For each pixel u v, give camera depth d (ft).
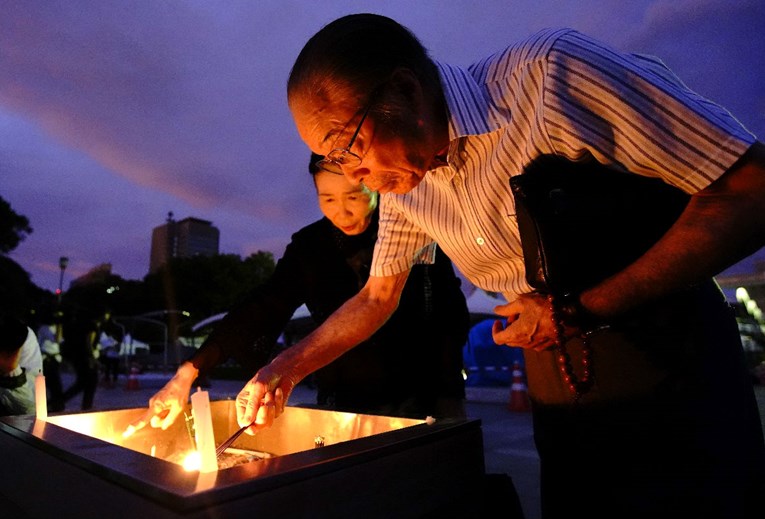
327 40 2.19
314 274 4.80
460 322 4.74
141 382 38.68
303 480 1.64
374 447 1.92
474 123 2.47
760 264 22.12
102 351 36.55
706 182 1.95
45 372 12.73
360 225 4.40
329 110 2.15
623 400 2.46
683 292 2.39
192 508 1.37
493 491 2.76
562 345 2.28
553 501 2.87
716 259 1.93
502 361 28.40
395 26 2.33
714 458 2.26
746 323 21.42
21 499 2.12
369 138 2.18
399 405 4.38
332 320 3.37
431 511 2.10
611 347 2.48
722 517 2.22
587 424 2.61
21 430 2.32
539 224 2.27
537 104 2.36
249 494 1.49
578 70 2.19
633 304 2.11
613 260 2.30
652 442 2.39
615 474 2.52
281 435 3.45
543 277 2.33
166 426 3.51
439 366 4.56
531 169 2.43
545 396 2.89
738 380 2.40
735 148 1.87
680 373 2.35
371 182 2.39
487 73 2.66
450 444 2.26
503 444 12.07
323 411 3.25
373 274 3.52
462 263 3.15
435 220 3.05
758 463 2.34
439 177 2.84
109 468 1.65
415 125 2.25
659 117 2.01
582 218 2.26
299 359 3.08
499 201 2.66
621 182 2.35
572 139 2.23
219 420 3.68
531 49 2.42
